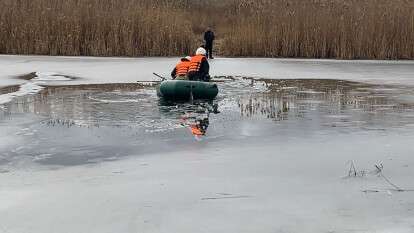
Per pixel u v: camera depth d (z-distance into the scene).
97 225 5.88
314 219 5.93
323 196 6.71
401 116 12.73
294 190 6.98
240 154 9.02
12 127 11.30
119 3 29.86
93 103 14.46
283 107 13.99
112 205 6.49
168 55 29.27
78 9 28.59
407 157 8.69
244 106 14.12
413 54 28.52
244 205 6.41
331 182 7.32
